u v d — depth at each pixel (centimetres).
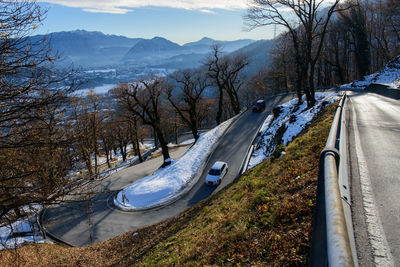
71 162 993
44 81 704
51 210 2220
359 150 774
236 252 488
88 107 3031
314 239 268
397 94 2267
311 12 2120
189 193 2259
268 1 2189
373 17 5362
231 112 8106
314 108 2172
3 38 629
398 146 782
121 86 3478
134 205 2189
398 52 4972
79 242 1727
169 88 3716
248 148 2878
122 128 5266
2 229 1734
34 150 802
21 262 1201
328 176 331
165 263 685
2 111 685
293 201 541
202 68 4997
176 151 4819
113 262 1138
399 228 362
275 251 417
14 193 765
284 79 6650
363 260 306
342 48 5888
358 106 1823
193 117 3969
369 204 439
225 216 747
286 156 1020
